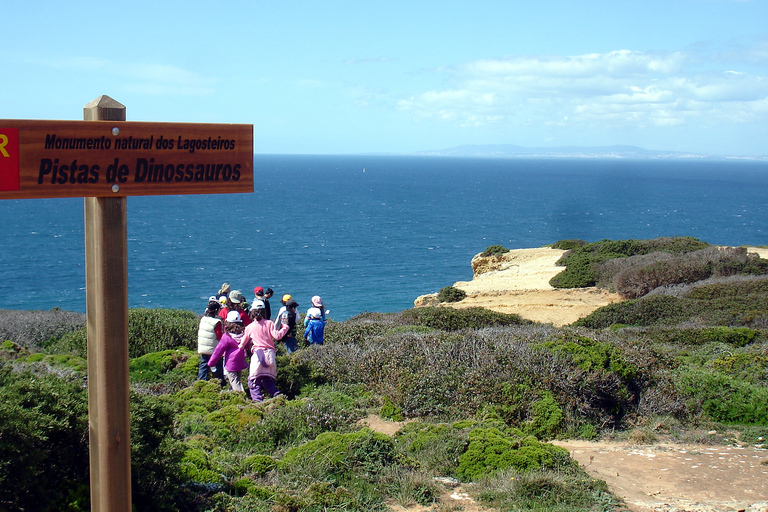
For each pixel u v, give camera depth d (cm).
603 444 789
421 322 1800
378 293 4953
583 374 901
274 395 959
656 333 1511
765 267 2673
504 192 18412
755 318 1708
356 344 1260
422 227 9619
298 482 567
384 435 652
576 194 17650
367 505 531
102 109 340
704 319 1817
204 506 507
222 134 375
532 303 2727
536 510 526
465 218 11081
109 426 357
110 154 341
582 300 2734
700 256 2781
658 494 589
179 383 1026
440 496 564
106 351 353
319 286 5184
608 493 570
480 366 938
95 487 367
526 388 873
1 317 1658
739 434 846
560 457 637
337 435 654
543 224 10244
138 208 12300
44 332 1493
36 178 323
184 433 714
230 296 1221
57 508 426
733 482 624
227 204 13488
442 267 6178
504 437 668
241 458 632
